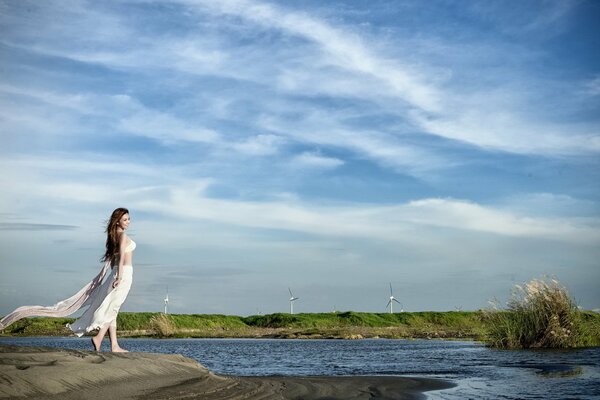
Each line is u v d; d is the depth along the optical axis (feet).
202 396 22.82
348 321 186.09
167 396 21.67
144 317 166.71
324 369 43.88
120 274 29.30
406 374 38.45
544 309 67.46
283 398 25.16
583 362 46.47
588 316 72.02
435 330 148.36
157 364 25.79
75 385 20.16
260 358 58.44
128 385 21.80
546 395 27.58
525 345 66.64
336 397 26.11
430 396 27.07
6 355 22.38
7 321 27.43
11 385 18.49
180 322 173.99
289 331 159.22
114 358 24.95
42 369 20.52
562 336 65.26
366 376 34.27
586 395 27.61
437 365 45.85
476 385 31.42
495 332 70.49
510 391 29.01
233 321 191.01
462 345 81.05
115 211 29.96
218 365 48.91
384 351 68.90
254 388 26.45
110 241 29.86
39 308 28.22
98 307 29.07
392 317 192.54
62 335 150.20
